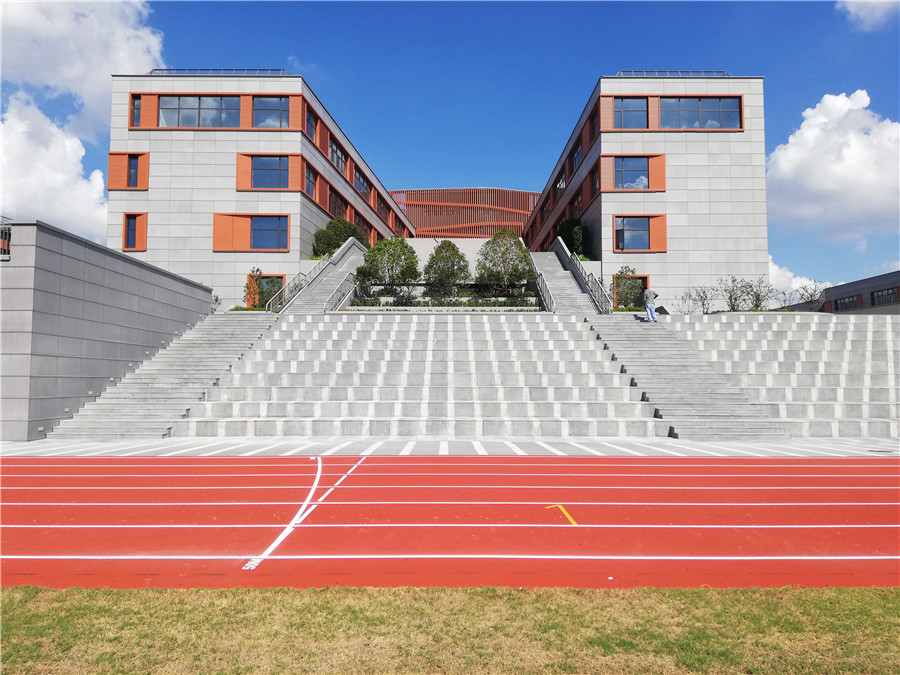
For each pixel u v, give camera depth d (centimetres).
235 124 3762
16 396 1633
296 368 2144
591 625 438
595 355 2238
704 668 377
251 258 3662
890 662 386
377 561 599
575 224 4303
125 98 3747
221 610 464
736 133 3722
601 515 798
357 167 5169
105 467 1191
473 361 2139
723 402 1903
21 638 414
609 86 3775
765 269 3641
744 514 807
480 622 442
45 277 1708
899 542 677
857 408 1903
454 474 1110
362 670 372
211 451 1416
